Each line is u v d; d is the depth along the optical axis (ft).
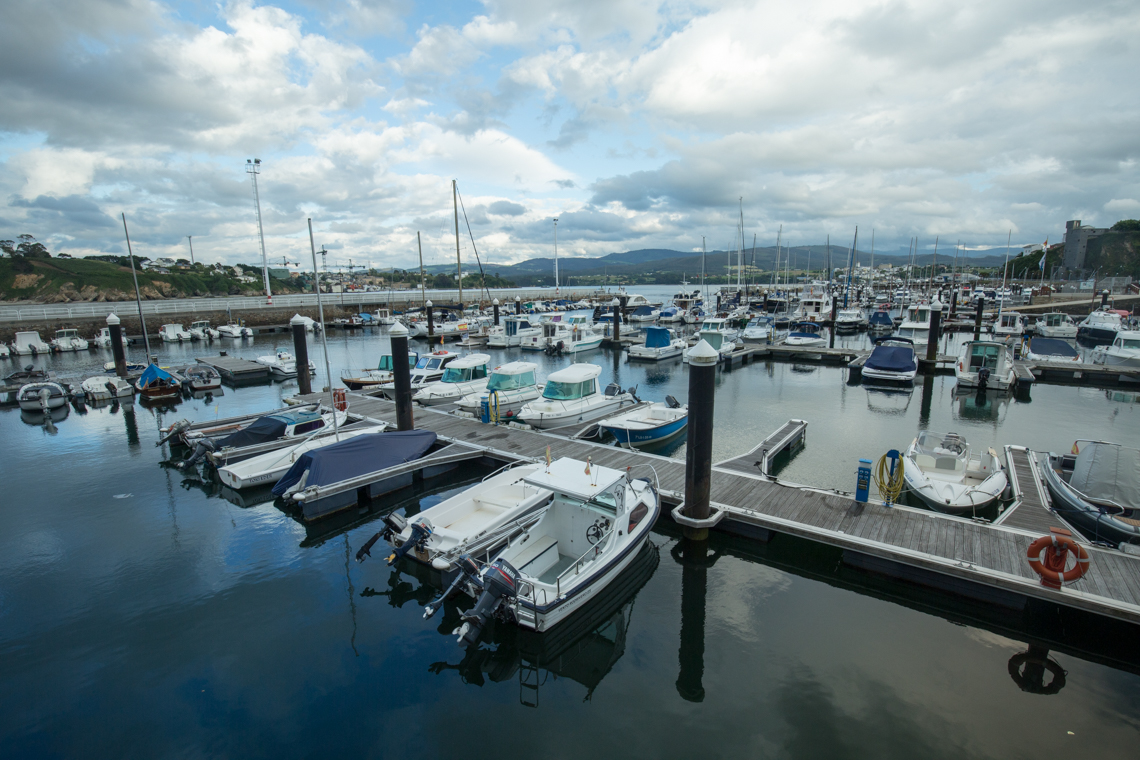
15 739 25.35
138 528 48.21
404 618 35.24
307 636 33.30
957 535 38.29
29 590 38.27
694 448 41.24
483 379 93.56
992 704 27.07
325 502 49.96
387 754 24.57
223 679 29.48
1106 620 32.04
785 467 60.08
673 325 214.69
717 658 30.91
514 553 36.37
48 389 91.97
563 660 31.50
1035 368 111.34
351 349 168.04
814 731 25.45
